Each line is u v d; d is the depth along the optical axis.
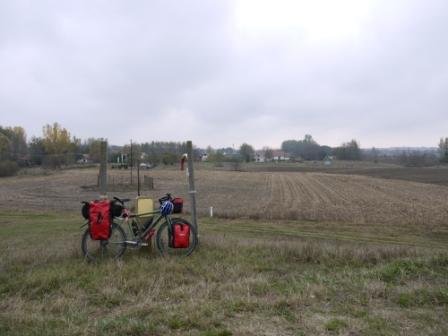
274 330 3.72
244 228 20.05
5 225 18.44
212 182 59.84
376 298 4.62
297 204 34.59
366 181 63.12
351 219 24.78
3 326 3.96
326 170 98.94
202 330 3.77
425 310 4.21
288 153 151.62
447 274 5.49
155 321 3.95
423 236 19.00
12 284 5.39
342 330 3.71
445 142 113.88
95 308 4.57
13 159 84.44
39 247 9.11
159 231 7.16
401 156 127.44
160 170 86.50
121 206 6.89
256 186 53.88
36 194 41.50
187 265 6.34
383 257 7.79
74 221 20.47
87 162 97.88
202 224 21.11
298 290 4.84
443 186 53.28
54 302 4.67
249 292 4.86
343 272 5.98
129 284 5.23
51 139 97.19
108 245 6.96
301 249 7.86
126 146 88.75
